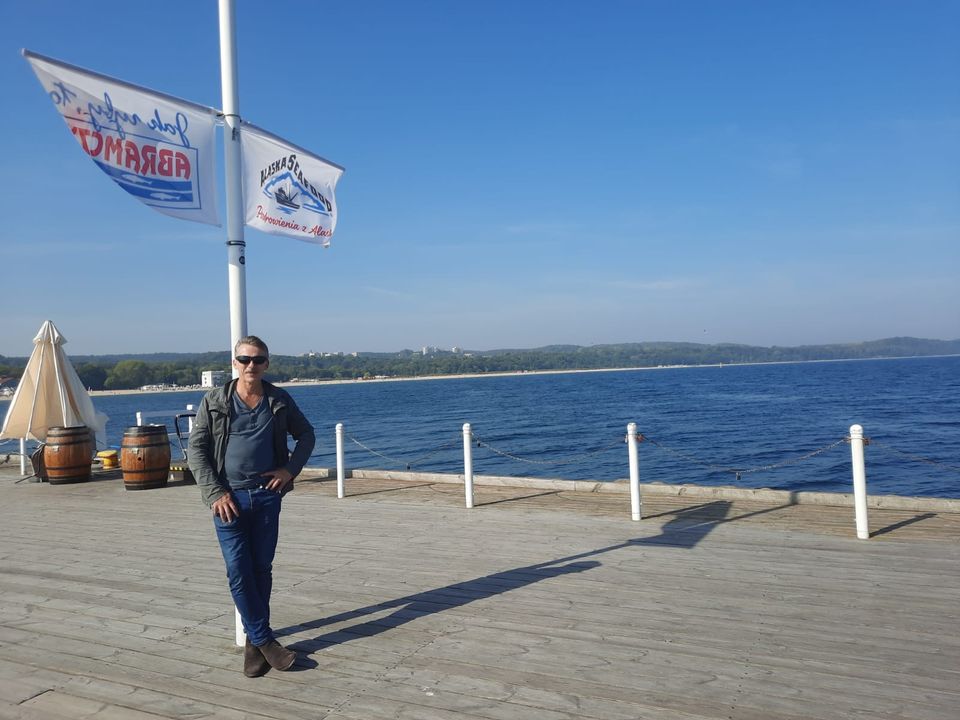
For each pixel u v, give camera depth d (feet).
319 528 25.36
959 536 21.53
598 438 99.09
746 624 14.56
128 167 13.07
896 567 18.44
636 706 11.01
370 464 76.33
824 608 15.44
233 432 12.62
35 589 18.39
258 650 12.67
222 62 14.78
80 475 38.91
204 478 12.39
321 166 17.46
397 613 15.78
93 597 17.61
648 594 16.75
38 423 39.04
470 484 28.81
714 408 152.35
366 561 20.48
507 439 101.24
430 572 19.16
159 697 11.71
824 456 70.90
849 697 11.16
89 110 12.48
